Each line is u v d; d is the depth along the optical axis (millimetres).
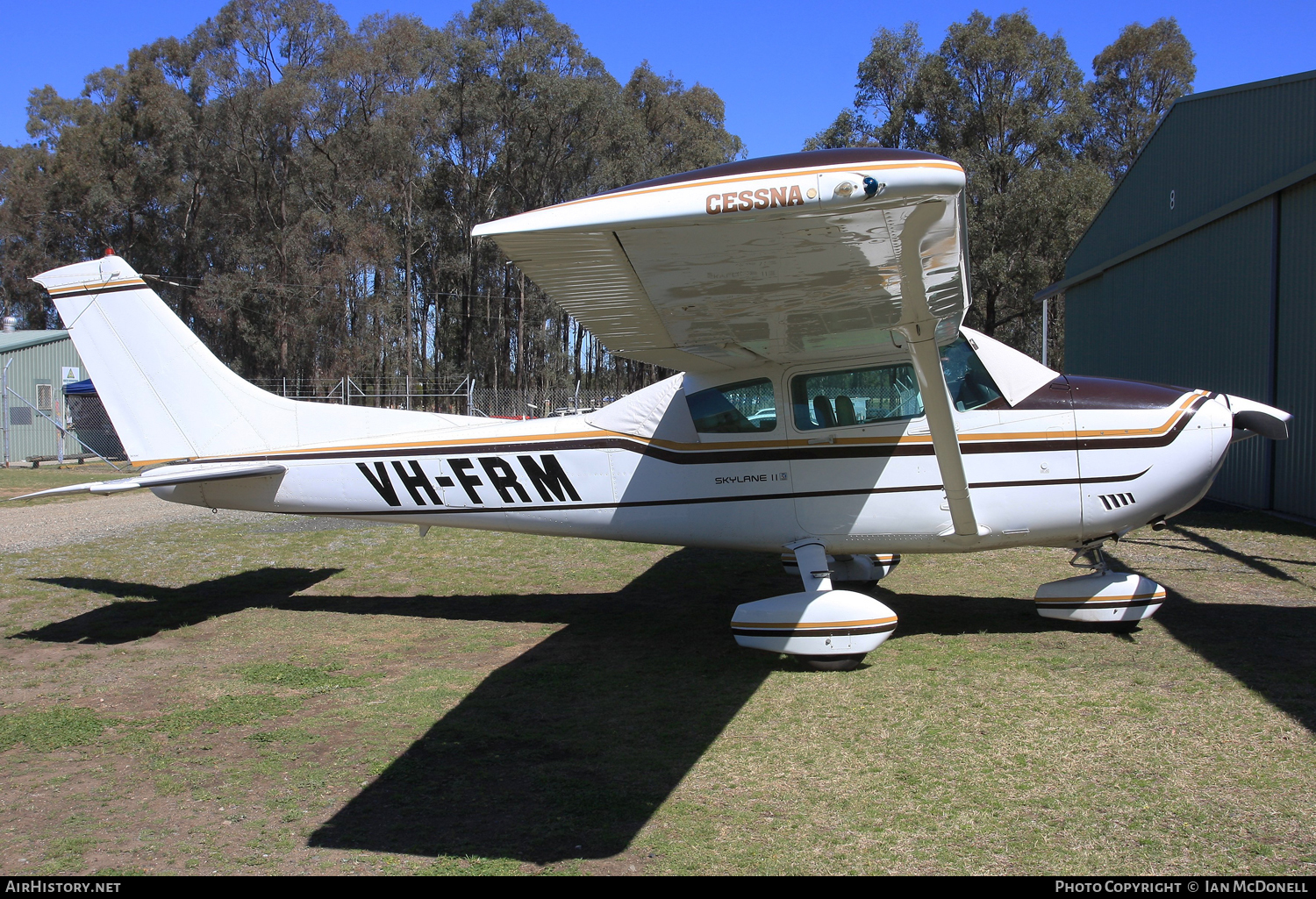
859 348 4648
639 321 3875
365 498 5730
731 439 5035
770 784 3129
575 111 40375
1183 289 11891
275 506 5906
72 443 22781
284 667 4695
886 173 2373
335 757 3488
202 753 3555
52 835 2883
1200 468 4688
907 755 3324
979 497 4785
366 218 38656
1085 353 16406
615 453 5273
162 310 5910
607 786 3152
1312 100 8992
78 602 6316
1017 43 33438
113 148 42688
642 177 41812
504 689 4277
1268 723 3469
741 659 4734
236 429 5895
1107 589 4914
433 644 5164
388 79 39156
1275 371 9508
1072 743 3363
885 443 4809
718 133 49406
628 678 4434
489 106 39812
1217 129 10984
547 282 3186
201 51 40281
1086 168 32000
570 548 8406
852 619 4391
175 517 11203
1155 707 3693
